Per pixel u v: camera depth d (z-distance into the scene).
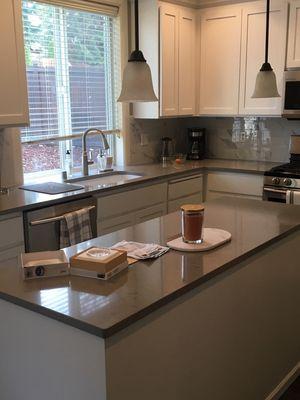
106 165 4.22
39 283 1.69
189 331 1.76
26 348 1.62
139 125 4.68
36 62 3.74
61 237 3.12
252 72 4.34
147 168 4.40
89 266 1.72
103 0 4.12
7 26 3.06
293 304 2.64
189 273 1.76
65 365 1.50
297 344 2.76
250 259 2.12
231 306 2.03
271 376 2.49
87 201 3.34
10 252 2.87
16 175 3.60
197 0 4.54
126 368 1.47
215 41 4.53
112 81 4.45
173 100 4.47
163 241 2.16
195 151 4.98
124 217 3.73
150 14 4.21
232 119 4.94
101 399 1.43
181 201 4.32
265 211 2.69
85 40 4.12
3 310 1.66
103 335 1.35
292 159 4.53
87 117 4.26
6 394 1.75
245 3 4.27
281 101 4.20
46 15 3.76
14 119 3.19
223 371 2.04
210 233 2.21
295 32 4.02
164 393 1.66
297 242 2.56
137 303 1.51
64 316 1.43
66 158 4.08
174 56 4.40
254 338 2.27
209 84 4.66
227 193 4.42
